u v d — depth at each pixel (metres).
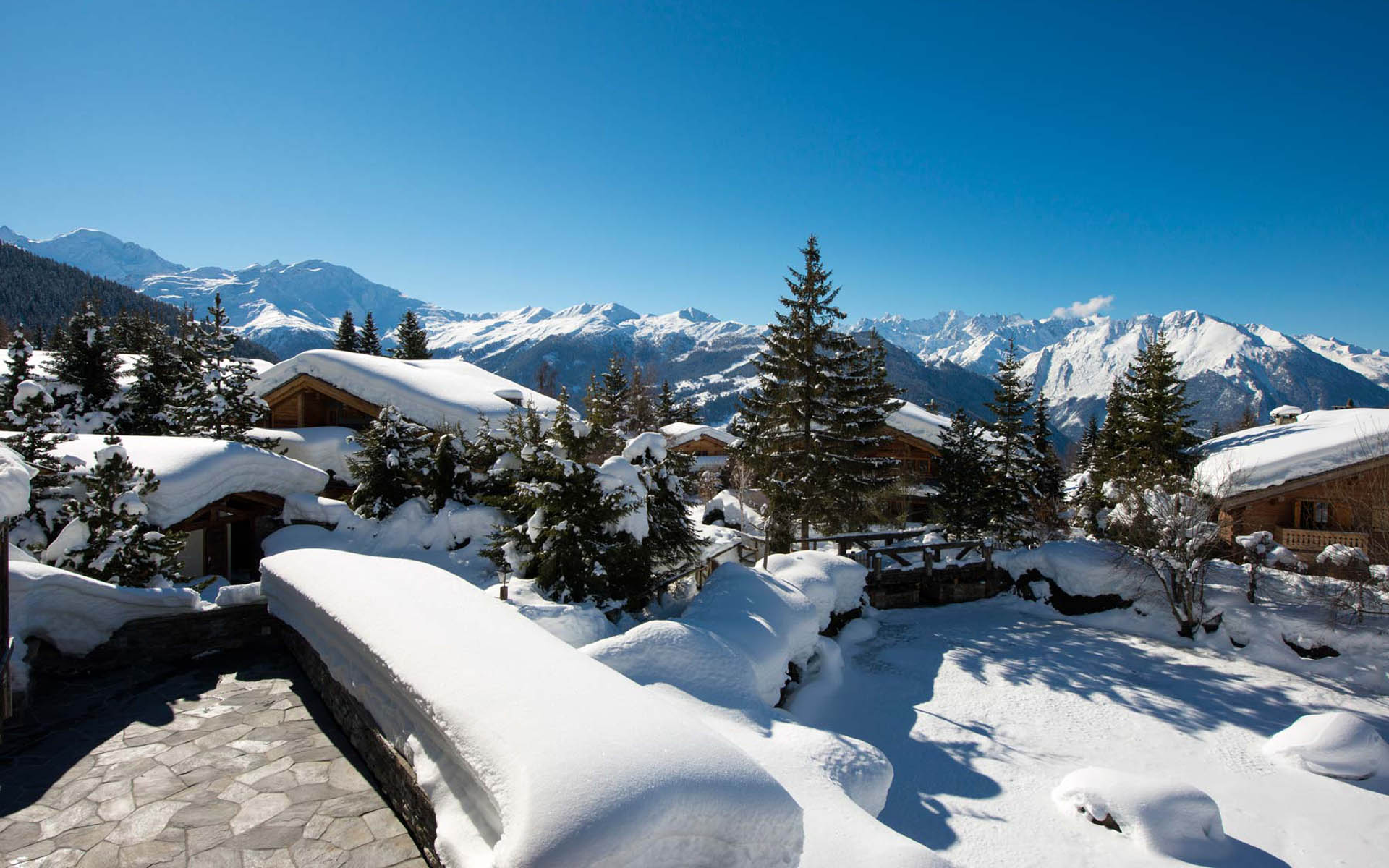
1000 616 18.34
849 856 5.44
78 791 5.39
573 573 12.40
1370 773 10.16
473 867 3.60
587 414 14.09
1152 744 11.10
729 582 12.95
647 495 13.55
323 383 24.83
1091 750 10.81
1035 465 26.97
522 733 3.89
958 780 9.65
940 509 26.19
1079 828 8.45
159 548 11.60
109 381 26.33
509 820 3.32
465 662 4.89
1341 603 15.56
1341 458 20.55
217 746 6.19
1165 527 16.95
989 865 7.67
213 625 8.63
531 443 13.36
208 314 24.31
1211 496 17.80
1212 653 15.46
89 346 25.70
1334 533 20.84
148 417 25.48
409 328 62.91
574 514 12.61
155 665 8.16
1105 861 7.80
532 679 4.62
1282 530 21.83
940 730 11.27
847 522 22.92
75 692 7.34
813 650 13.08
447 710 4.23
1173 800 8.41
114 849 4.64
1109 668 14.36
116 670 7.98
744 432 24.16
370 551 16.38
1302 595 16.97
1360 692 13.45
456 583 7.21
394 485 18.19
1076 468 46.75
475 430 21.84
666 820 3.47
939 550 20.41
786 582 13.54
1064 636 16.58
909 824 8.48
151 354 26.31
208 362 24.05
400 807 5.03
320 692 7.26
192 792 5.41
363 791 5.48
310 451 23.25
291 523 17.55
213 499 14.96
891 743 10.74
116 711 6.90
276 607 8.67
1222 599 16.80
